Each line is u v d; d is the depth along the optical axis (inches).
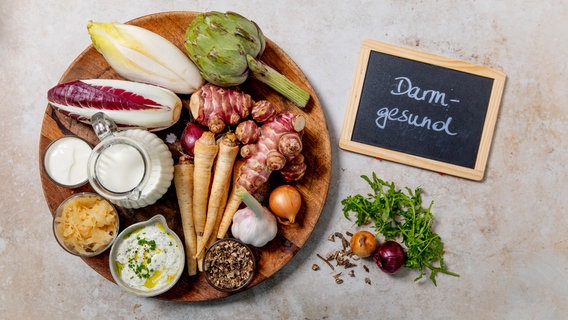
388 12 39.7
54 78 40.1
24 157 40.3
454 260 40.2
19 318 40.6
